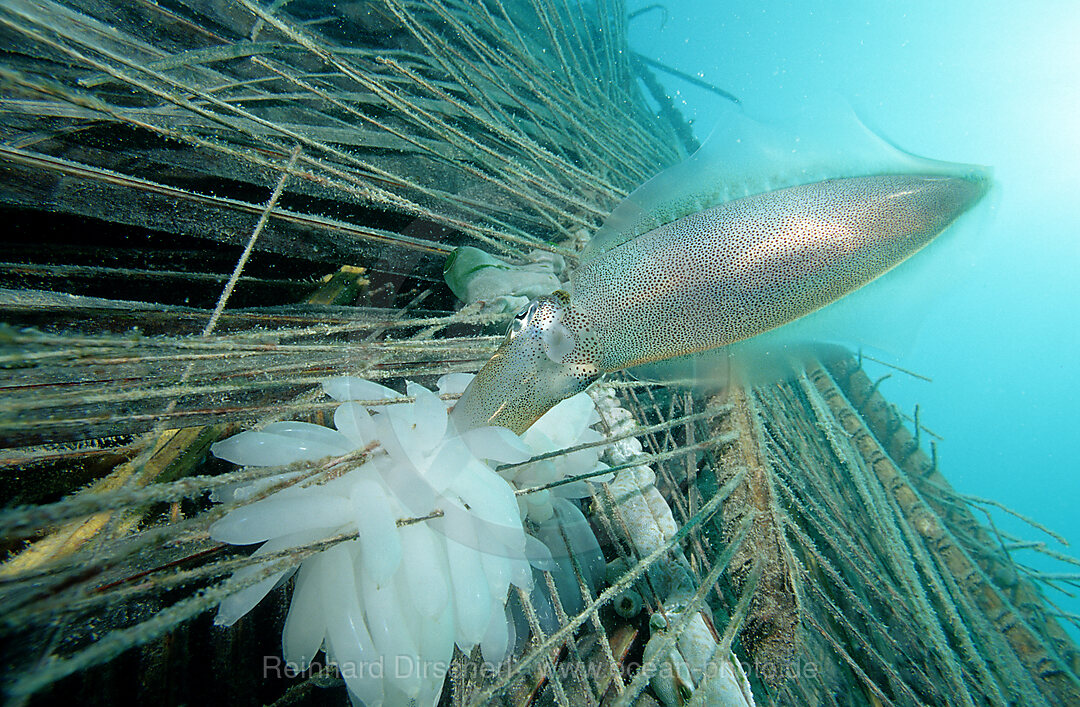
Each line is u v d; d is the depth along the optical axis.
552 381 0.27
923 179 0.27
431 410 0.25
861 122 0.28
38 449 0.24
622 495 0.36
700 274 0.26
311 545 0.20
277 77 0.47
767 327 0.28
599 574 0.33
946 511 0.54
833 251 0.26
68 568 0.18
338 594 0.22
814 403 0.40
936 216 0.27
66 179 0.33
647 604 0.32
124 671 0.23
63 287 0.32
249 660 0.26
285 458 0.24
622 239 0.29
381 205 0.44
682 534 0.27
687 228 0.27
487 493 0.25
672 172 0.29
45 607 0.14
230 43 0.47
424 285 0.48
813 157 0.28
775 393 0.48
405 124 0.54
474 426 0.26
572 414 0.33
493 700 0.27
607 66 0.94
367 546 0.21
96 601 0.15
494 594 0.24
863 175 0.27
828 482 0.45
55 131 0.33
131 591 0.15
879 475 0.50
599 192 0.57
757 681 0.34
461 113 0.59
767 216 0.26
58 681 0.21
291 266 0.42
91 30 0.36
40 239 0.33
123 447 0.25
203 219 0.37
